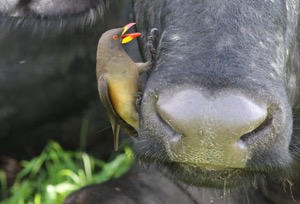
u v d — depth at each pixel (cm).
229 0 1281
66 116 2288
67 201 1719
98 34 2188
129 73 1225
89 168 2053
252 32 1260
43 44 2225
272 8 1314
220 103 1134
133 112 1230
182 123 1132
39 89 2250
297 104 1569
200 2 1291
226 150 1140
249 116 1131
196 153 1148
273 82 1207
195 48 1223
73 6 1545
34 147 2289
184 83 1160
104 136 2280
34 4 1539
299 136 1599
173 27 1288
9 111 2245
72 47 2228
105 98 1215
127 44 1819
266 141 1176
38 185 2045
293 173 1608
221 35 1238
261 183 1273
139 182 1778
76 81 2266
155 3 1455
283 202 1780
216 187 1222
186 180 1228
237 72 1180
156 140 1193
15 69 2230
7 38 2208
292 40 1388
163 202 1738
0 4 1531
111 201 1695
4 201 2030
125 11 1986
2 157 2259
